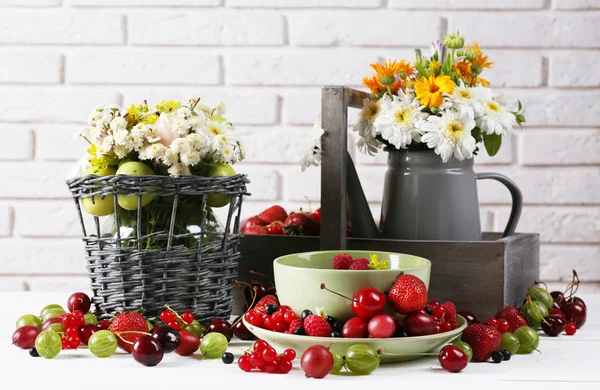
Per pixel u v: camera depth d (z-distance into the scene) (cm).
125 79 183
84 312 116
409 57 181
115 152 109
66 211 184
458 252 120
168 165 109
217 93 183
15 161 183
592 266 181
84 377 93
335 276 97
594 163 180
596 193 180
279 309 100
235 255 119
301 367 96
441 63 131
